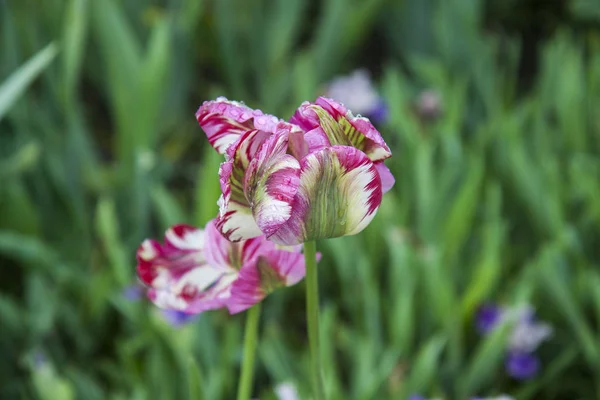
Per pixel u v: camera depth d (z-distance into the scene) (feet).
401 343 4.46
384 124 6.24
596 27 8.20
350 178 2.52
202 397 3.26
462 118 6.46
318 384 2.76
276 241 2.54
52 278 5.40
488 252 4.64
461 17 6.67
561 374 5.07
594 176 5.70
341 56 7.11
